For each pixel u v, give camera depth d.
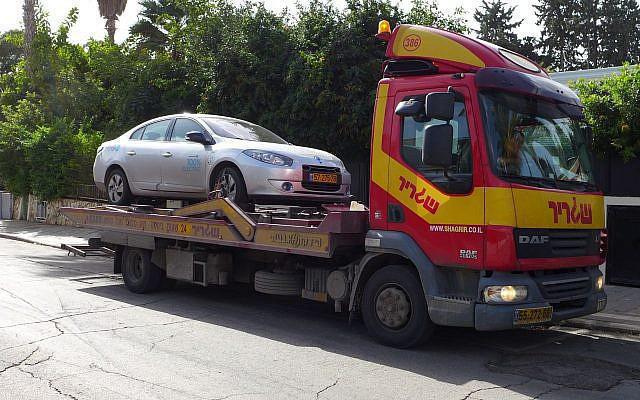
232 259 8.91
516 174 6.13
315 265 7.75
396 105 6.73
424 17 14.37
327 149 14.30
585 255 6.69
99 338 6.83
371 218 6.82
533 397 5.21
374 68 13.52
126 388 5.19
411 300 6.55
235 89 15.10
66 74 27.20
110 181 10.66
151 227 9.28
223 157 8.64
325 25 14.26
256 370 5.80
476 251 6.00
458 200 6.14
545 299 6.21
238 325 7.73
